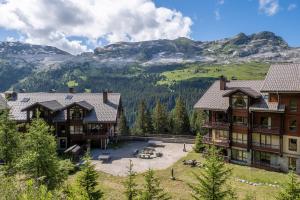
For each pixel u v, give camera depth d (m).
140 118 108.50
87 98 72.25
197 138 59.97
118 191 37.31
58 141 64.38
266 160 51.59
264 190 39.28
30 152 27.64
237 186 40.88
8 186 13.09
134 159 55.06
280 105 48.69
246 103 52.28
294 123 47.69
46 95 73.88
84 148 62.97
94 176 26.66
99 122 64.56
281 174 46.62
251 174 46.12
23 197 12.24
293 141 47.91
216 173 22.98
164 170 48.28
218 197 22.86
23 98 72.12
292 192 23.62
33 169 27.72
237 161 53.81
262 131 50.28
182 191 38.50
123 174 45.97
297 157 47.19
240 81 60.25
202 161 52.03
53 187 27.55
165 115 108.50
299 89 46.22
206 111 62.44
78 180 26.25
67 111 64.25
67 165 32.50
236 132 54.06
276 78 51.06
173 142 70.12
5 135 31.64
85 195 22.58
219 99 57.72
